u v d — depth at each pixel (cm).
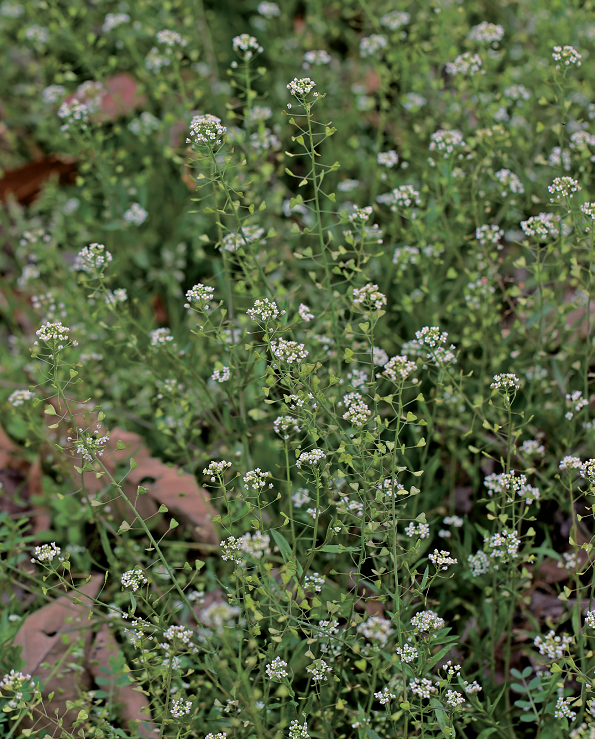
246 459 98
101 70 117
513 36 122
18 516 105
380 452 88
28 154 141
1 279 118
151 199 121
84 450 88
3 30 144
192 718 88
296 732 87
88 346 108
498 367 104
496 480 94
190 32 125
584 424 99
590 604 89
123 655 94
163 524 103
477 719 90
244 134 104
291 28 150
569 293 111
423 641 88
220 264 112
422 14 117
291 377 89
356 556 97
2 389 112
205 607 98
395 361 89
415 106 113
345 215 94
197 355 105
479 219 105
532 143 110
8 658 94
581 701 87
